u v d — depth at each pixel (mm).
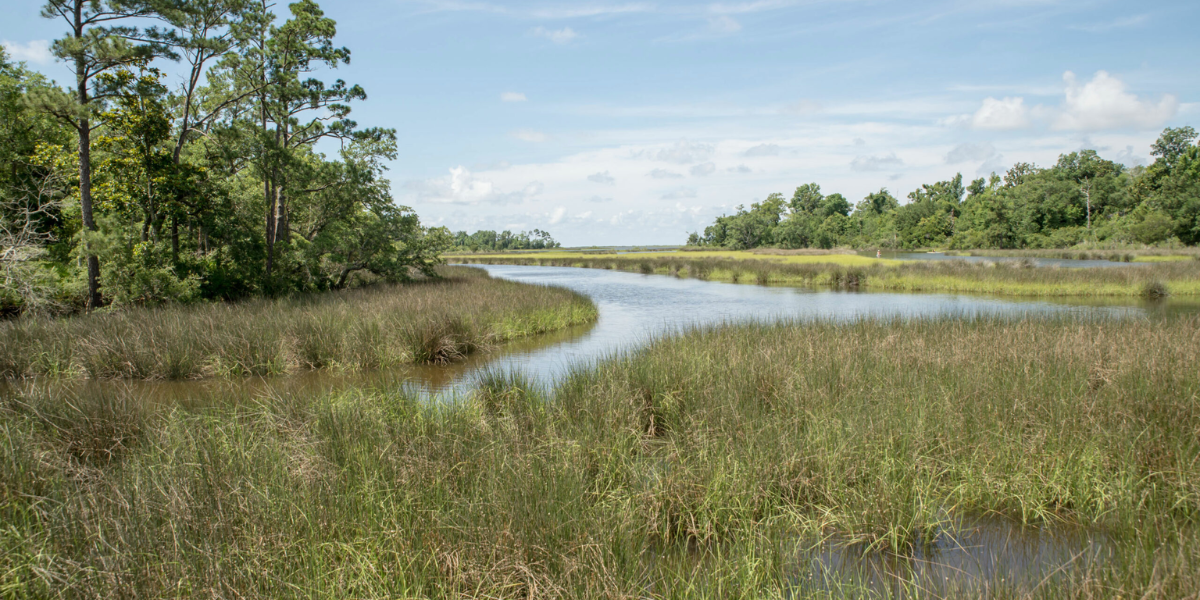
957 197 117750
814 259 52844
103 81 18281
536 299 20375
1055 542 4719
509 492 4676
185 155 23625
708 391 7871
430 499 4773
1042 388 7270
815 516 5113
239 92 24406
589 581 3801
